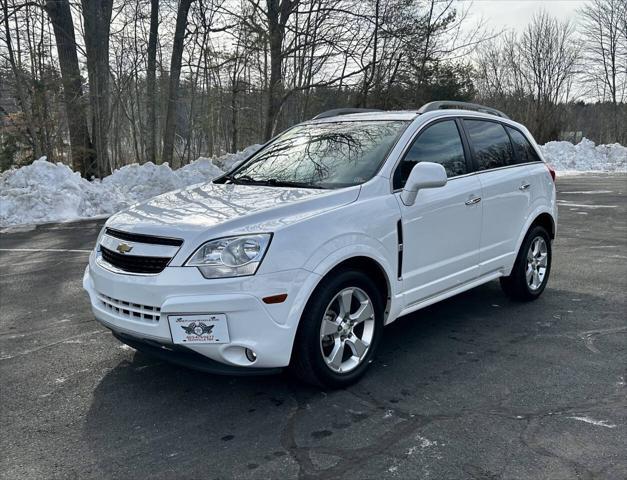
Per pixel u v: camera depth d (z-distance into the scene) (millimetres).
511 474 2701
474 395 3559
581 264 7176
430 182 3881
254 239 3225
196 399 3564
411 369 3975
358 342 3721
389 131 4387
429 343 4488
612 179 20859
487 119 5168
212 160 16719
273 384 3756
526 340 4527
